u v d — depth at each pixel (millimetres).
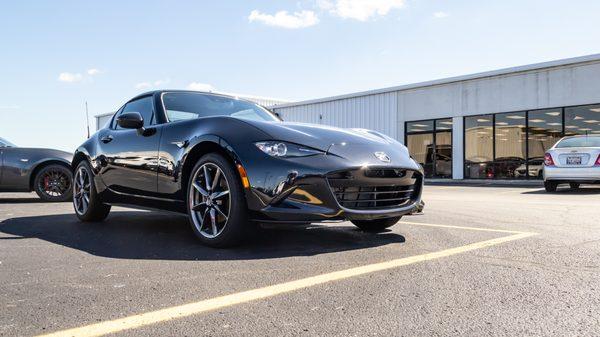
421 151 17359
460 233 3541
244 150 2916
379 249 2955
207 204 3096
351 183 2922
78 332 1611
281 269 2451
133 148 3785
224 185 3059
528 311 1791
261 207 2824
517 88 14914
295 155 2854
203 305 1884
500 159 15375
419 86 17250
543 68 14305
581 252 2807
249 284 2178
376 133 3779
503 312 1784
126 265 2557
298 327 1650
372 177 3004
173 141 3416
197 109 3959
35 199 7348
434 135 17031
